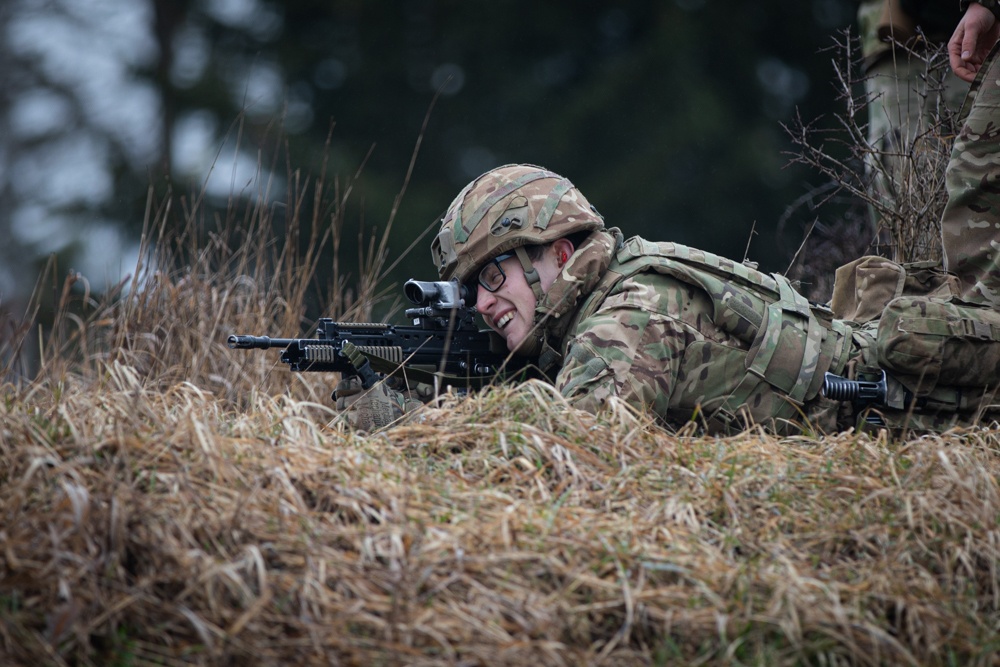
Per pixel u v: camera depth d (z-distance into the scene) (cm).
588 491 1048
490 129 6906
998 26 1508
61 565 849
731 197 6381
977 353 1335
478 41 6969
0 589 834
